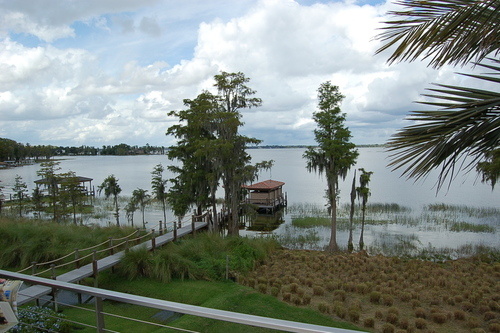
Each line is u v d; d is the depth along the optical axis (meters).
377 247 22.67
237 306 9.71
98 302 2.50
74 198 30.41
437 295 12.08
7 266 11.78
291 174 99.69
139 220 34.25
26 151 135.75
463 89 2.82
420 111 2.94
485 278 14.01
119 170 112.94
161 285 11.30
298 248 22.88
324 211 37.12
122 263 11.87
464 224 29.09
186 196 22.94
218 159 21.23
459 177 76.44
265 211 38.94
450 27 2.87
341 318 9.91
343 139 22.12
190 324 8.34
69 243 13.00
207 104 21.88
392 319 9.66
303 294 11.40
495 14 2.76
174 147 23.59
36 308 6.85
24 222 16.67
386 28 3.23
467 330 9.39
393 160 3.11
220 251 15.02
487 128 2.74
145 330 8.04
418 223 30.45
